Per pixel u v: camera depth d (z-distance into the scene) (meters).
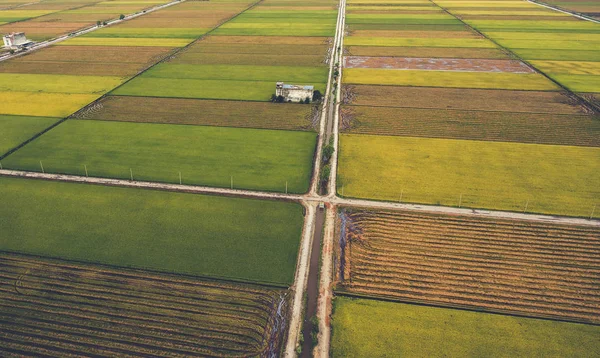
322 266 44.38
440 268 44.38
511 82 97.69
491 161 64.12
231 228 49.50
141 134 71.75
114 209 52.50
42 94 88.81
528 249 46.75
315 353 35.62
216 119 78.06
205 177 59.41
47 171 60.38
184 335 37.44
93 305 40.00
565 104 85.38
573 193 56.09
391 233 49.28
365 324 38.09
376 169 62.03
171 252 45.84
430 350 35.75
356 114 81.38
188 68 107.12
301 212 52.47
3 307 39.69
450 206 53.78
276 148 67.81
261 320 38.66
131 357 35.47
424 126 76.31
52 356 35.47
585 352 35.69
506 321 38.41
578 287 42.03
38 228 49.06
